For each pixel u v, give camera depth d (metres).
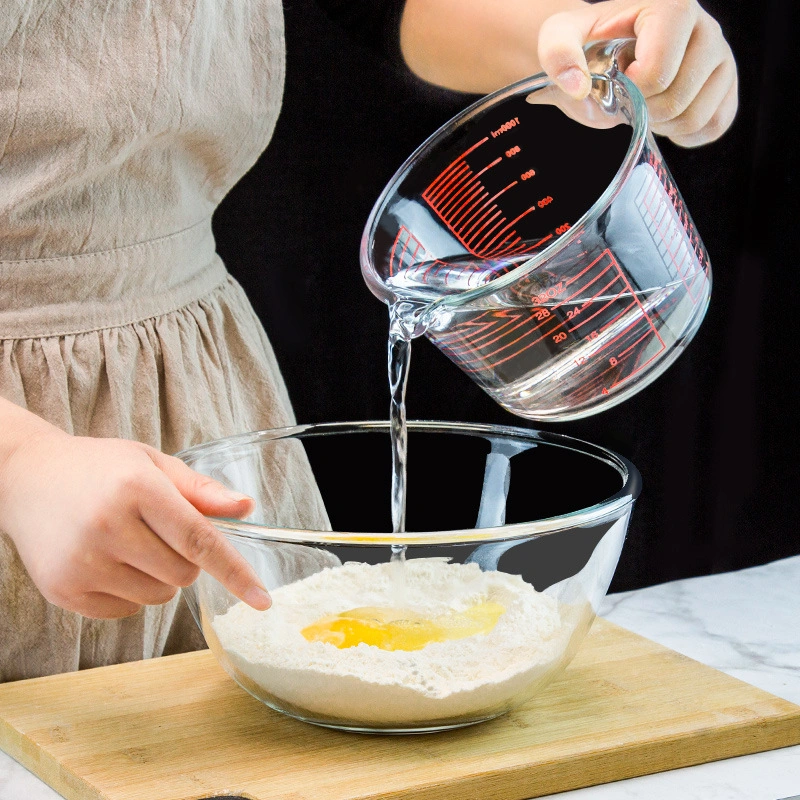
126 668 0.83
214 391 1.04
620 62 0.89
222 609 0.73
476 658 0.69
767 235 2.00
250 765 0.68
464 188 0.91
